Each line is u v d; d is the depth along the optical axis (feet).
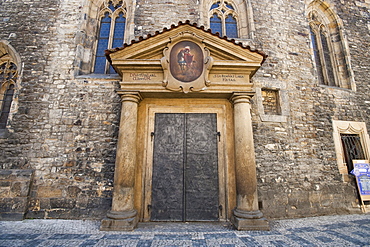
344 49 24.14
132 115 15.44
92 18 21.56
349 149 21.12
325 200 18.75
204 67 15.75
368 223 15.66
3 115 19.51
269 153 18.52
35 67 19.40
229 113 17.53
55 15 20.83
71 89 18.94
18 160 17.43
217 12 22.79
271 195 17.61
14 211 16.01
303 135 19.77
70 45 20.08
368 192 19.74
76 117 18.37
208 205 16.16
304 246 11.09
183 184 16.42
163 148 16.97
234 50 15.97
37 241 11.58
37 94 18.76
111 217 13.84
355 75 23.53
